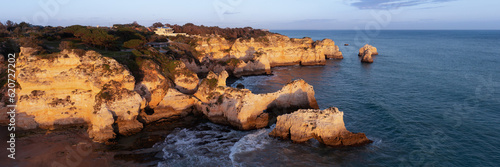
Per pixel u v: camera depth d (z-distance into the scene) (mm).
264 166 28781
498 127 37688
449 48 156875
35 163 28125
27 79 36000
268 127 39250
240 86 63812
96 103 35750
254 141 34625
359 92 59000
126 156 30500
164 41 102500
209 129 38812
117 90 37312
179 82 50594
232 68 80188
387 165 28938
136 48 62125
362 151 31859
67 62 37562
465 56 116688
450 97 52469
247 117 38438
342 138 33062
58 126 36844
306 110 34406
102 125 34375
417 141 34031
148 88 43031
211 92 42844
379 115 43625
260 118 39219
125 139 34906
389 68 91188
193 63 75375
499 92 54969
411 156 30531
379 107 47375
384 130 37719
